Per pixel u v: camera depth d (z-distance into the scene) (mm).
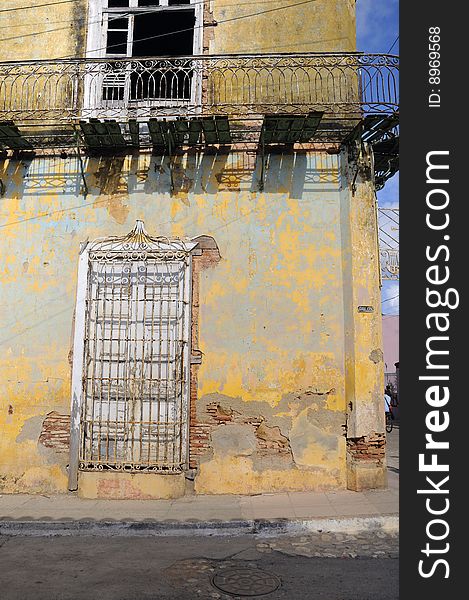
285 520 6848
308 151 8938
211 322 8602
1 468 8414
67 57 9328
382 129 8430
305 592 4902
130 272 8750
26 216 8938
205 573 5395
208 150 8945
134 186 8914
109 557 5918
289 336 8555
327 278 8664
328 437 8359
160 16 9711
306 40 9141
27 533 6832
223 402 8430
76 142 8766
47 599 4766
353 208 8664
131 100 9180
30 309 8734
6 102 9211
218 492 8242
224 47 9164
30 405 8523
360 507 7320
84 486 8117
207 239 8773
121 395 8461
